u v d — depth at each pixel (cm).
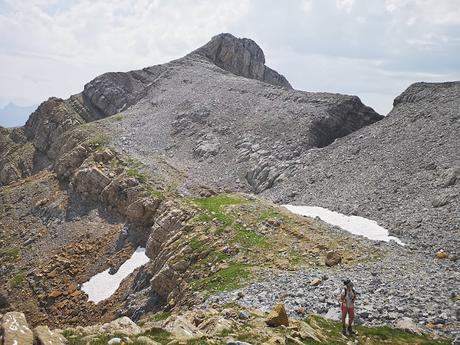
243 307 2812
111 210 7688
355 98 9881
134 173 7931
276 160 8212
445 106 7656
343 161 7425
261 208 5334
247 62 16125
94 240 7125
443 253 3984
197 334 2002
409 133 7388
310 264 3844
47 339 1688
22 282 6556
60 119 11712
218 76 12794
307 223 4728
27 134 12731
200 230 4997
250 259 4109
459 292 2884
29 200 9044
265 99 10744
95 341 1819
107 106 12519
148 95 12794
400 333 2306
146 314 4597
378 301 2759
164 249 5122
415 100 8456
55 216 8144
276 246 4291
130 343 1773
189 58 14512
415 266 3638
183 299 3884
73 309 5759
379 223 5103
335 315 2603
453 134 6712
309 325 2325
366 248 4109
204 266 4247
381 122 8325
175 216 5719
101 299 5769
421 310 2598
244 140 9206
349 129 9406
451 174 5650
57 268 6606
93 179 8175
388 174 6412
